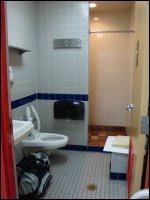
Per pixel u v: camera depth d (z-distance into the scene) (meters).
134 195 1.05
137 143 1.24
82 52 2.98
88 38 2.93
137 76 1.58
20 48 2.26
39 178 1.97
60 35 2.98
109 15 3.33
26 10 2.66
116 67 3.65
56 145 2.54
